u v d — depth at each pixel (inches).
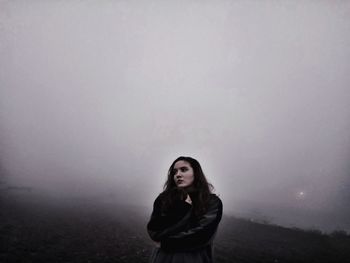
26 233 220.2
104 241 226.8
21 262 159.3
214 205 53.1
